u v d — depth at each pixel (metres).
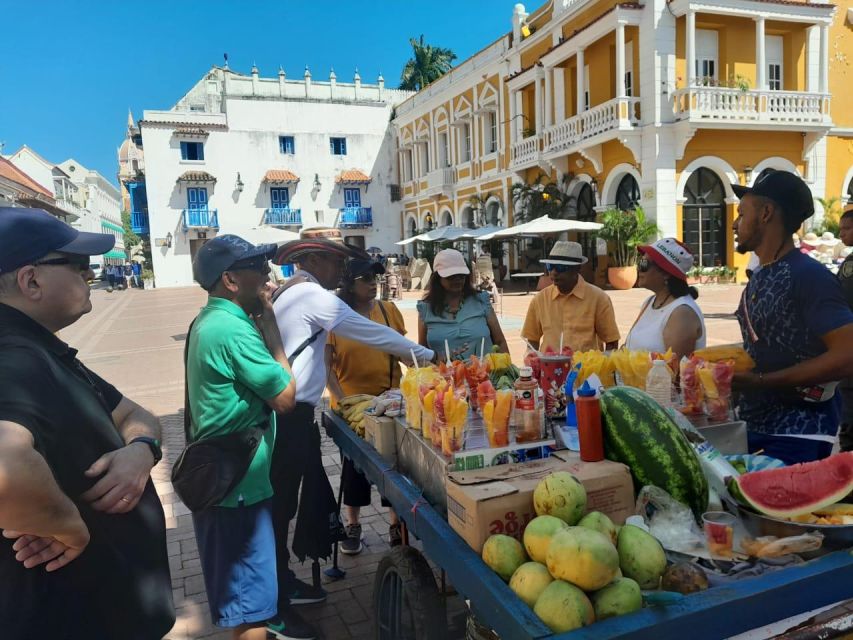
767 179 2.72
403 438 2.80
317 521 3.66
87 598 1.84
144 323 20.39
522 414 2.38
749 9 19.22
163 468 6.35
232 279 2.78
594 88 22.34
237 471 2.65
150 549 2.06
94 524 1.86
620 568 1.76
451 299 4.61
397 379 4.45
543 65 23.77
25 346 1.77
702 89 18.81
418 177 39.78
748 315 2.86
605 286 21.75
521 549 1.82
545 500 1.87
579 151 22.23
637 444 2.11
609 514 1.99
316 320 3.45
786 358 2.70
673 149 19.58
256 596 2.76
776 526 1.91
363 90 43.84
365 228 43.78
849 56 21.88
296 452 3.44
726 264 20.83
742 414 2.96
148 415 2.31
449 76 33.53
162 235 39.69
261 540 2.78
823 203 20.38
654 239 19.62
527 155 25.56
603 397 2.27
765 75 20.05
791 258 2.69
